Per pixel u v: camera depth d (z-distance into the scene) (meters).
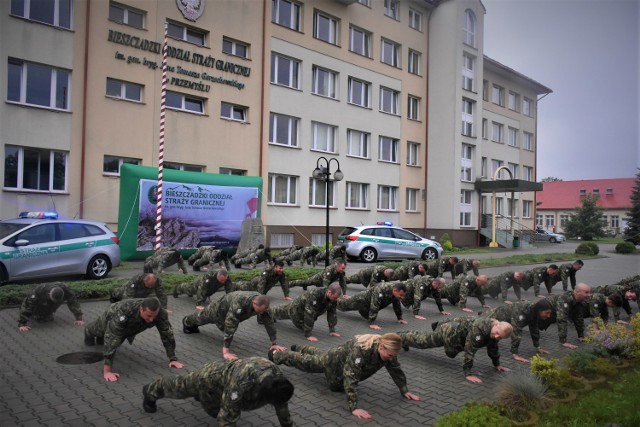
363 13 27.36
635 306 11.47
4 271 10.05
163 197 16.64
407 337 6.44
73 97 16.72
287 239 23.38
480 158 33.50
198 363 5.92
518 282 11.23
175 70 19.34
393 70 29.20
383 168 28.47
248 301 6.18
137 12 18.62
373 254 19.50
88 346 6.45
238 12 21.56
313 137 25.02
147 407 4.39
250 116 21.95
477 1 32.72
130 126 18.03
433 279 9.35
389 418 4.52
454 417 4.09
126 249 15.84
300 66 24.33
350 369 4.60
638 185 43.62
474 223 33.06
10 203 15.48
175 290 9.80
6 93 15.49
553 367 5.39
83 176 16.83
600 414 4.32
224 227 18.25
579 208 54.69
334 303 7.47
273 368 3.62
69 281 11.06
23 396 4.74
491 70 37.91
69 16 16.86
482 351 7.08
